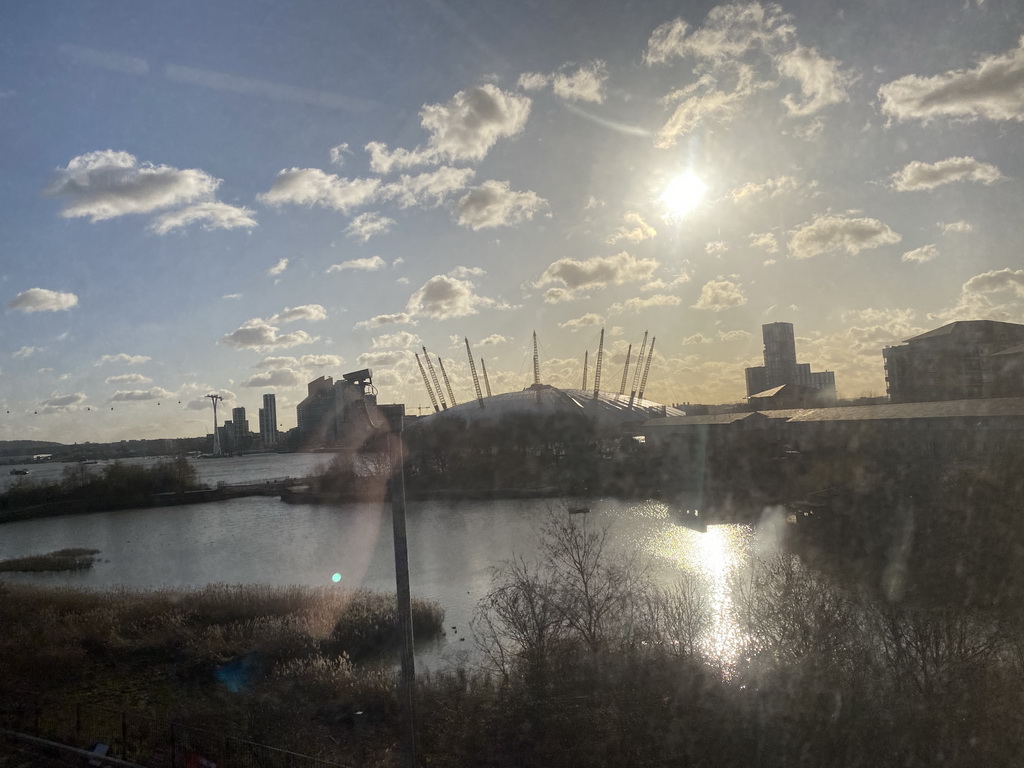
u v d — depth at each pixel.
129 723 23.03
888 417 76.56
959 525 43.53
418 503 104.25
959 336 104.69
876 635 26.89
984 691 21.30
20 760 19.53
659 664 24.53
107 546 80.94
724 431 106.50
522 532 69.75
